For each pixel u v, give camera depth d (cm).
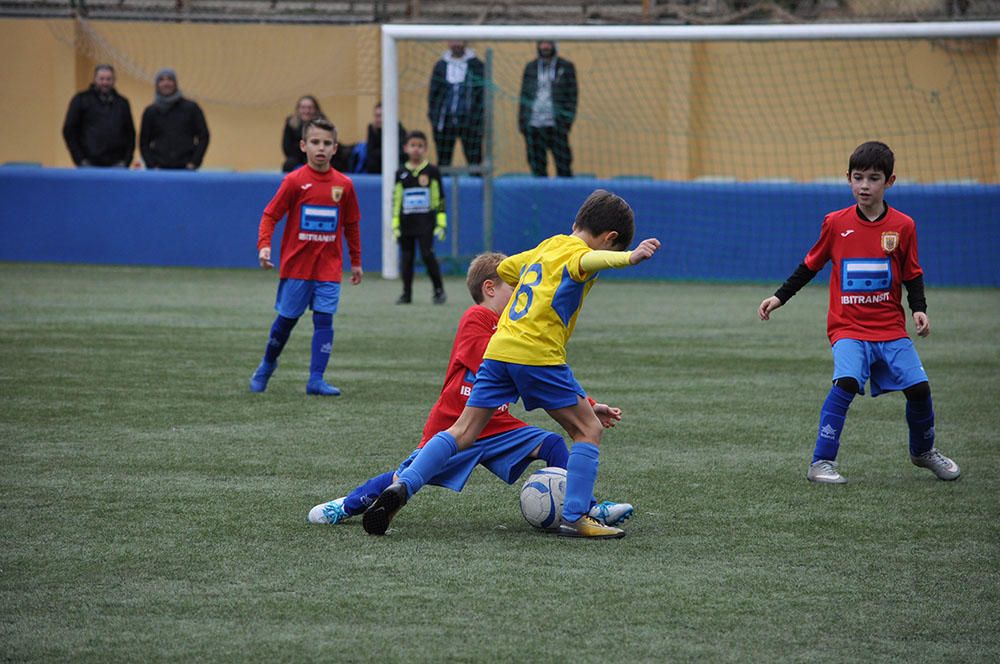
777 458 2022
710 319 4059
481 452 1547
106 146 5744
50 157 6656
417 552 1443
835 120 5906
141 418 2280
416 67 6291
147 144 5762
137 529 1527
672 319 4044
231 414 2336
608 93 6069
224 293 4525
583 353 3266
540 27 5041
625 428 2269
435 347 3309
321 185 2564
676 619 1219
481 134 5559
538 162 5653
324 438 2123
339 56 6531
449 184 5478
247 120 6644
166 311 3962
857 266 1869
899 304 1883
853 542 1516
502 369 1492
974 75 5691
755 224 5422
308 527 1548
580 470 1512
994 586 1341
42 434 2125
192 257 5622
